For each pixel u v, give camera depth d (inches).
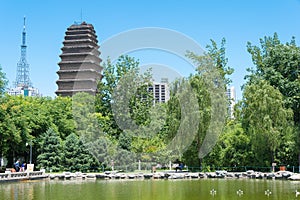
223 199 798.5
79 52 3203.7
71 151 1786.4
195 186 1087.6
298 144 1446.9
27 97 2504.9
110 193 935.0
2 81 1845.5
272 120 1464.1
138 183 1230.9
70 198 841.5
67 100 2415.1
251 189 979.3
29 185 1209.4
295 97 1546.5
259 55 1961.1
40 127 1979.6
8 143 1823.3
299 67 1624.0
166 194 900.0
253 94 1515.7
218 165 1615.4
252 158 1569.9
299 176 1256.2
